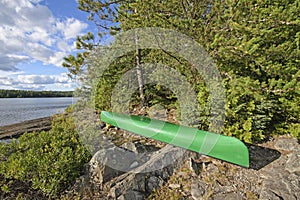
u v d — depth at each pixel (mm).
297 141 3344
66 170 2641
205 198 2367
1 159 2934
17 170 2543
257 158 3045
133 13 4926
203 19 4109
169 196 2453
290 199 2170
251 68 3633
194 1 4055
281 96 3523
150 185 2607
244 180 2609
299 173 2541
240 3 3305
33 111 11477
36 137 3334
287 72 3186
